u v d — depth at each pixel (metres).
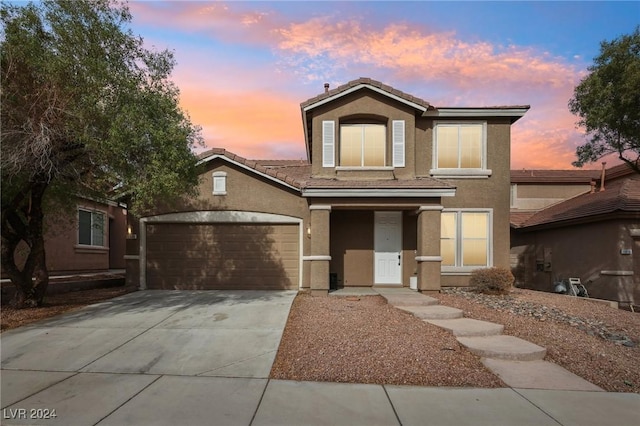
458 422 4.67
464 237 14.41
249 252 12.99
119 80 8.20
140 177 8.44
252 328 8.20
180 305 10.30
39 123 7.95
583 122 13.15
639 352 7.60
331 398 5.28
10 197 8.97
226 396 5.34
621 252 13.53
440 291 12.52
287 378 5.97
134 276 12.95
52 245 16.84
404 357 6.59
